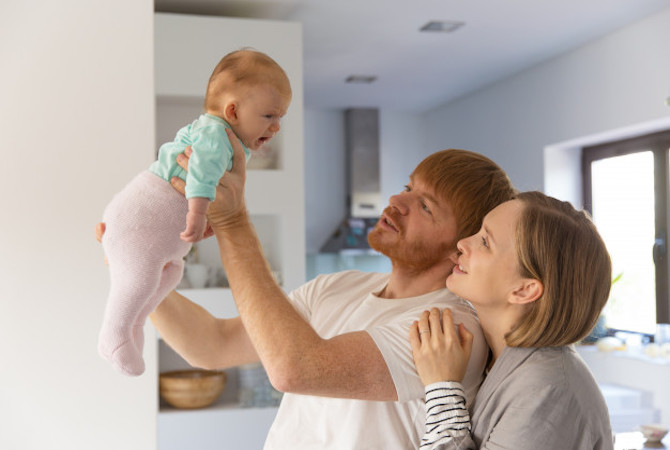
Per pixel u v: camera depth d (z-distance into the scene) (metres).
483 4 4.17
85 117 1.92
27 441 1.85
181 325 1.49
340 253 6.78
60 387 1.87
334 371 1.17
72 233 1.89
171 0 4.11
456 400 1.20
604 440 1.20
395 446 1.29
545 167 5.39
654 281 4.83
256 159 4.21
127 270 1.21
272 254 4.36
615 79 4.62
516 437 1.15
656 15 4.27
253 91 1.24
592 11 4.27
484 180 1.40
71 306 1.88
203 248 4.18
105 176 1.92
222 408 3.97
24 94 1.89
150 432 1.91
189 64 3.99
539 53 5.15
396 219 1.39
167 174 1.23
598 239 1.25
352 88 6.15
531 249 1.21
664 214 4.70
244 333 1.53
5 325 1.86
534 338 1.21
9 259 1.87
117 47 1.94
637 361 4.44
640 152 4.86
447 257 1.40
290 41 4.13
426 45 4.95
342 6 4.20
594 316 1.23
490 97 6.11
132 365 1.25
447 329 1.25
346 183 7.06
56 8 1.91
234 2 4.13
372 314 1.39
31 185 1.88
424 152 7.30
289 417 1.43
